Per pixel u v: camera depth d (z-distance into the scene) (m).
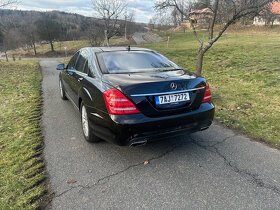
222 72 10.01
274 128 3.85
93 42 26.52
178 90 2.62
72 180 2.46
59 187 2.34
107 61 3.23
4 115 4.66
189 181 2.46
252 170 2.67
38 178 2.47
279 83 6.95
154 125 2.49
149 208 2.07
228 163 2.82
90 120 2.91
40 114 4.77
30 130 3.84
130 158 2.95
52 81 9.77
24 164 2.75
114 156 2.99
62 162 2.83
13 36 54.34
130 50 3.68
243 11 5.72
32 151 3.09
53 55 57.91
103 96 2.57
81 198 2.18
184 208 2.07
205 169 2.69
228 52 14.54
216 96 6.07
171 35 52.03
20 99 6.09
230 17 6.15
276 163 2.83
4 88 7.63
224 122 4.25
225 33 34.50
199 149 3.20
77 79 3.71
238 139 3.53
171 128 2.62
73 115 4.71
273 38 23.61
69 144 3.33
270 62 10.12
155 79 2.60
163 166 2.76
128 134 2.42
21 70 14.34
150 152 3.11
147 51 3.79
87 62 3.54
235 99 5.70
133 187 2.35
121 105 2.40
